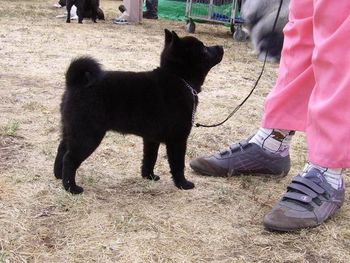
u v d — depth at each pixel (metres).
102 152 3.41
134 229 2.38
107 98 2.71
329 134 2.41
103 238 2.28
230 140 3.90
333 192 2.60
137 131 2.83
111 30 9.38
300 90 2.89
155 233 2.36
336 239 2.42
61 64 6.10
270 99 2.98
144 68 6.20
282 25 7.61
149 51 7.40
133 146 3.57
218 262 2.16
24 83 5.14
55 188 2.77
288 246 2.33
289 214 2.46
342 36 2.32
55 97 4.69
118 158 3.35
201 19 10.08
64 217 2.46
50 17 10.59
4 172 2.96
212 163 3.14
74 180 2.76
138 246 2.23
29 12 11.08
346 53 2.32
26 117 4.05
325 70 2.39
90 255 2.15
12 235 2.27
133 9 10.55
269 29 7.78
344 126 2.37
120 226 2.39
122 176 3.06
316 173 2.61
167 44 3.00
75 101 2.67
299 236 2.43
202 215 2.59
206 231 2.42
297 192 2.56
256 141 3.16
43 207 2.54
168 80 2.86
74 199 2.62
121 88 2.74
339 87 2.35
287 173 3.26
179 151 2.91
